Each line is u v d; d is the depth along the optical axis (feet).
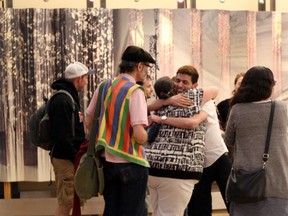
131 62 10.82
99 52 17.54
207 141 13.57
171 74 18.02
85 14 17.46
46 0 18.48
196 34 18.17
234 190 10.51
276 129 10.45
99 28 17.52
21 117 17.33
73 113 13.71
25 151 17.43
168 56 17.98
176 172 12.04
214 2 19.62
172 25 18.01
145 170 10.71
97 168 10.64
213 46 18.29
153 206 12.82
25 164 17.46
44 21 17.26
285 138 10.55
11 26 17.16
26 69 17.26
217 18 18.29
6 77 17.21
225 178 13.82
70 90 14.03
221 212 18.83
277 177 10.40
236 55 18.44
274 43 18.63
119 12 17.66
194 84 13.51
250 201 10.41
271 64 18.66
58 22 17.30
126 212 10.55
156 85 12.87
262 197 10.35
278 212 10.39
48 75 17.31
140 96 10.46
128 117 10.48
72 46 17.34
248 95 10.65
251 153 10.51
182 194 12.23
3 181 17.39
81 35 17.44
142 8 18.97
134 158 10.47
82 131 14.17
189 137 12.26
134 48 10.91
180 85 13.38
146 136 10.44
